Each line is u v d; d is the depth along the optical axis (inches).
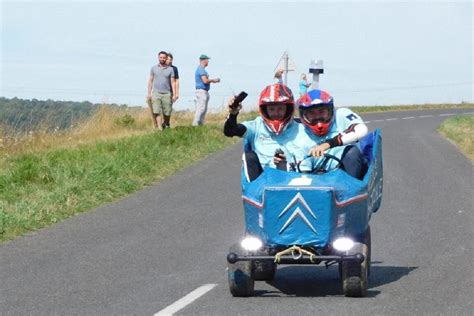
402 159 1648.6
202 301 629.6
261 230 634.2
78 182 1182.3
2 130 1753.2
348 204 632.4
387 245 863.7
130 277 714.8
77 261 781.3
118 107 2234.3
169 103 1936.5
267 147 698.2
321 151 665.0
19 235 910.4
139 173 1331.2
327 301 628.4
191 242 875.4
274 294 656.4
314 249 629.0
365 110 4030.5
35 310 606.2
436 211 1069.1
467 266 757.9
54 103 1937.7
